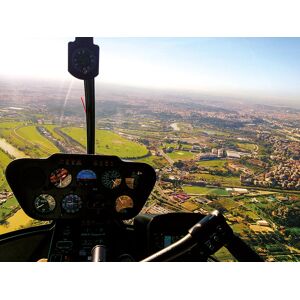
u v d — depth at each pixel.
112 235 0.91
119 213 0.96
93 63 0.95
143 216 0.84
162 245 0.72
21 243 0.94
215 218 0.41
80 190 0.93
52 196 0.92
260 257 0.42
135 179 0.94
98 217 0.94
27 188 0.90
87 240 0.89
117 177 0.93
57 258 0.83
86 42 0.92
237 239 0.42
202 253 0.39
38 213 0.92
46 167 0.89
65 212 0.93
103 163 0.91
